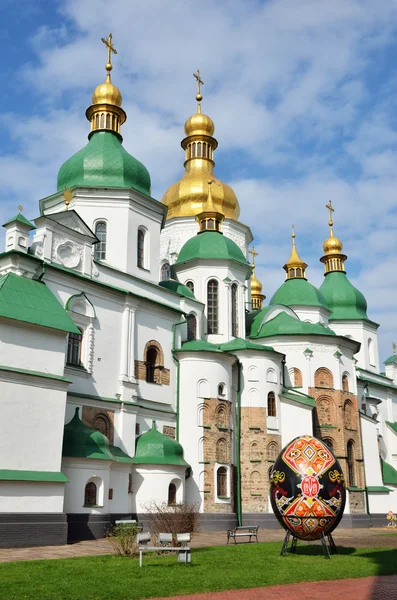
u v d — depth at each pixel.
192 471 39.56
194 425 40.47
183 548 20.53
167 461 36.06
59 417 29.38
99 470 31.58
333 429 48.16
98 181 42.31
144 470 35.69
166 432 39.78
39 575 17.38
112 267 38.69
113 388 36.50
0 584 15.72
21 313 28.97
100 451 31.62
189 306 46.09
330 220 72.69
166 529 26.09
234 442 43.56
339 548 26.34
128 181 42.94
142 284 40.81
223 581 17.14
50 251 34.06
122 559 21.67
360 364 67.56
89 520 30.44
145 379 39.06
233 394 44.50
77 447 30.84
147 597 15.10
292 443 24.30
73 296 34.81
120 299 38.38
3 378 27.55
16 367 28.28
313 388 48.44
